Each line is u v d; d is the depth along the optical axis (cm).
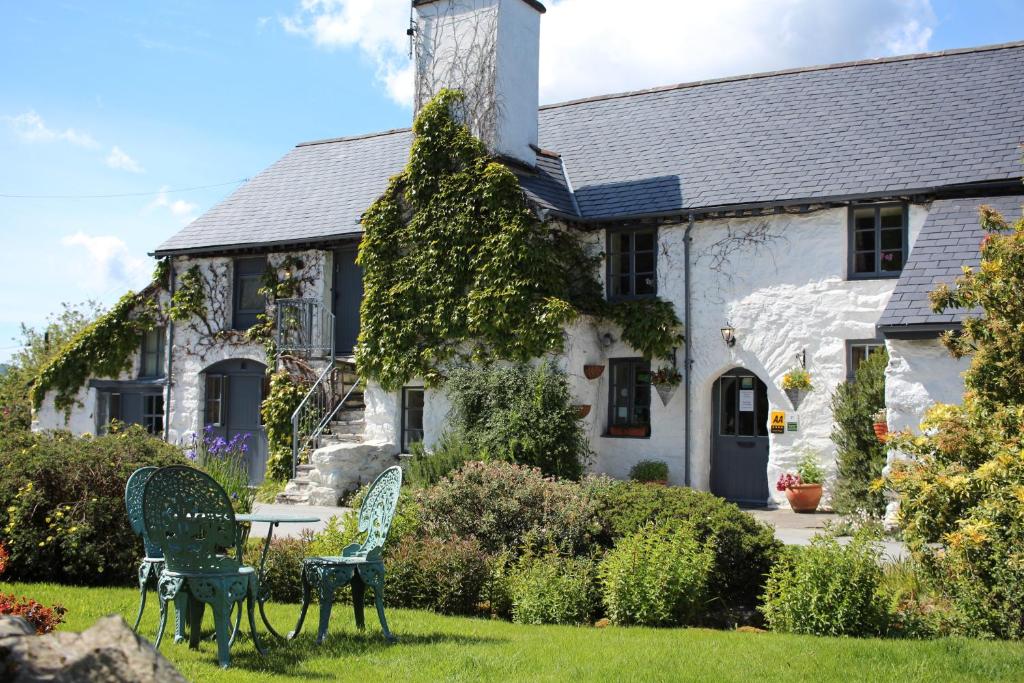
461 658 666
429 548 948
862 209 1563
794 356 1573
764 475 1636
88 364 2247
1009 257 930
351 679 604
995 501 805
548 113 2158
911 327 1280
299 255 2011
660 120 1961
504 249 1628
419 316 1722
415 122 1775
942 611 825
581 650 704
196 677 605
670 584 862
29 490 972
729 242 1647
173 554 648
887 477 1010
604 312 1727
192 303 2130
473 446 1552
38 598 868
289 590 948
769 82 1925
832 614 820
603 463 1727
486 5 1764
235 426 2088
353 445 1680
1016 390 909
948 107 1652
